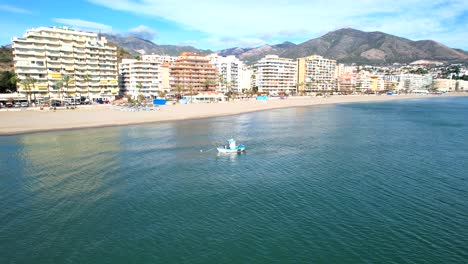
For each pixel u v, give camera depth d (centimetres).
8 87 15212
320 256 2078
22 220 2602
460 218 2586
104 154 4766
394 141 5906
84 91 15800
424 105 16875
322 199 3000
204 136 6475
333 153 4912
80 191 3238
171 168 4072
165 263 2023
